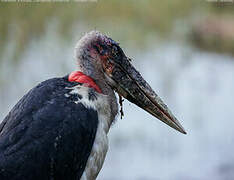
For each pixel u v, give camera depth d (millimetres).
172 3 15312
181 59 16438
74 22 13555
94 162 6430
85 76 6586
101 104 6461
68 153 6102
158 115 6898
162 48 15297
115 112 6734
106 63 6695
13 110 6254
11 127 6000
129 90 6812
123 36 14078
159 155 12945
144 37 14531
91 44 6652
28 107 6121
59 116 6094
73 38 13391
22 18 13172
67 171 6156
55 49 13289
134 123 13547
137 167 12281
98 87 6629
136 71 6844
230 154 12914
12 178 5812
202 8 17891
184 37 16734
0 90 12633
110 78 6723
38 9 13266
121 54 6754
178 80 15945
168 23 15188
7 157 5828
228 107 15234
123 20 14094
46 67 13188
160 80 15086
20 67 13016
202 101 15344
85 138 6223
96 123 6344
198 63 18656
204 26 19734
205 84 16562
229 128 14102
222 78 17609
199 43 19797
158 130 13438
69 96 6289
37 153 5926
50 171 6020
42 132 5984
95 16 13742
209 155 12961
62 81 6508
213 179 11852
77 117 6156
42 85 6391
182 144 13328
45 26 13344
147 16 14547
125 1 14070
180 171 12133
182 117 14594
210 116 14758
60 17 13461
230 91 16266
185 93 15594
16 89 12789
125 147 13016
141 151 12891
